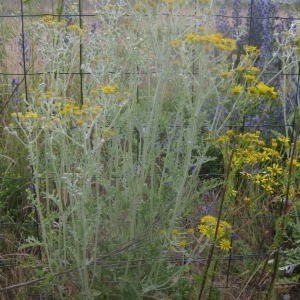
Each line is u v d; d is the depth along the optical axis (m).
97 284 2.62
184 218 3.09
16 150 3.73
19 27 4.77
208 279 2.54
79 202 2.47
